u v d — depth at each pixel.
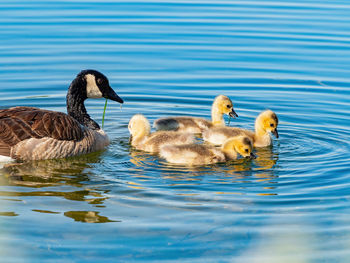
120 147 15.14
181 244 9.68
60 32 24.64
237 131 15.59
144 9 28.61
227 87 19.84
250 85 20.02
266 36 24.73
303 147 14.96
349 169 13.15
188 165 13.52
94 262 9.12
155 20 26.70
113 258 9.24
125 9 28.52
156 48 23.23
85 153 14.41
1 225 10.20
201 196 11.58
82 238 9.81
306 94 19.17
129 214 10.70
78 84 15.65
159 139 14.66
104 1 30.11
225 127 15.88
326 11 28.53
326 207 11.09
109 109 18.22
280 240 9.77
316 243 9.75
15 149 13.48
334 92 19.30
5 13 27.14
